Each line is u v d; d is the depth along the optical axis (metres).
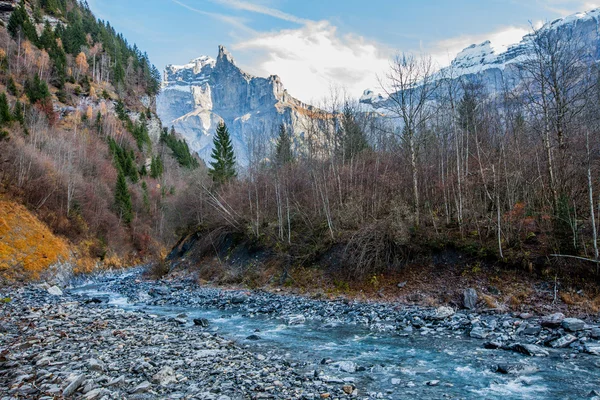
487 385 10.21
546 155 24.14
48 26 127.88
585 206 22.22
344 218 31.45
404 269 24.81
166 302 27.58
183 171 115.06
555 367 11.36
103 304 26.22
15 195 48.56
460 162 31.94
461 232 24.94
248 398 8.76
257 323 19.58
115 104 128.25
